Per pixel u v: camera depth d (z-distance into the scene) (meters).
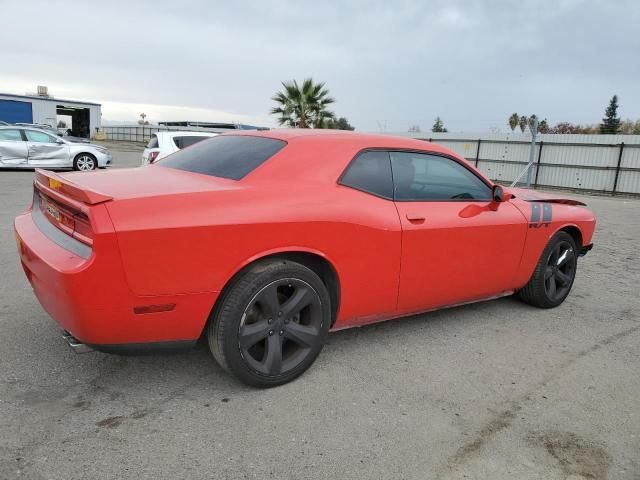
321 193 3.10
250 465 2.33
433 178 3.71
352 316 3.38
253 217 2.77
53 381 2.98
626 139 18.84
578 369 3.48
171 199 2.62
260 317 2.94
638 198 18.62
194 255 2.60
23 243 2.90
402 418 2.78
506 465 2.43
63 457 2.31
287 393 2.98
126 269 2.45
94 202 2.43
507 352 3.71
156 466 2.29
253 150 3.30
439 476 2.33
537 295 4.57
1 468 2.21
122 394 2.88
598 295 5.26
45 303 2.79
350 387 3.08
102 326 2.49
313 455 2.43
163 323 2.63
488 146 22.83
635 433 2.74
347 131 3.68
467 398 3.03
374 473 2.32
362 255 3.23
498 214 4.02
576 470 2.41
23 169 16.92
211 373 3.17
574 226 4.68
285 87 24.70
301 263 3.14
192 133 10.95
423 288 3.64
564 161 20.61
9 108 43.94
